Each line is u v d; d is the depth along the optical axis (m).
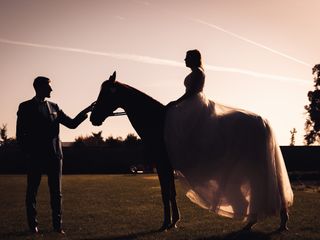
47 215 12.04
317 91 68.81
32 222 9.45
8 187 23.77
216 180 8.95
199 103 9.26
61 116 9.72
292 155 54.09
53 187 9.37
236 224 9.91
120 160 55.28
